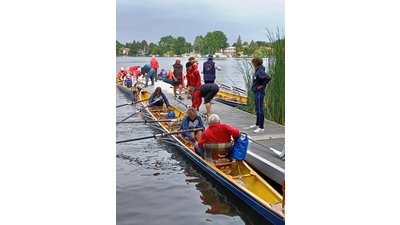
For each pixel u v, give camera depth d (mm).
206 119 6844
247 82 7312
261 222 3584
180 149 5797
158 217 3604
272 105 6234
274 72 6090
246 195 3814
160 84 11094
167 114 7316
